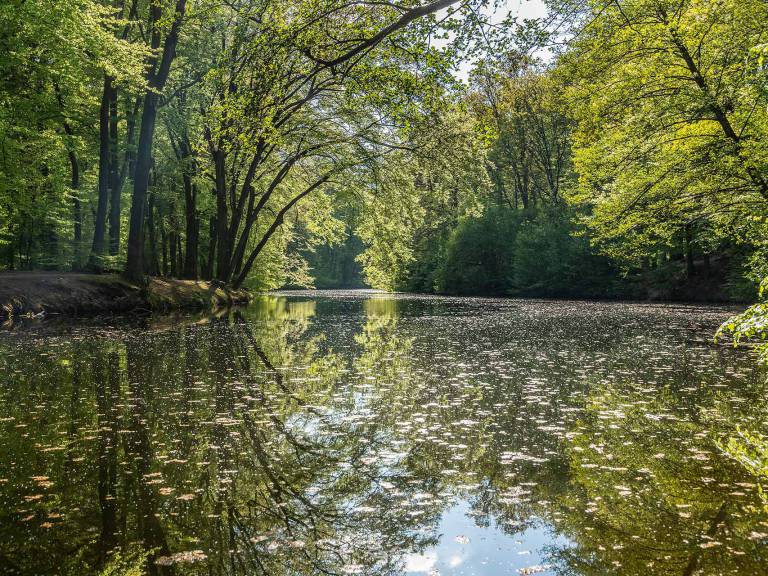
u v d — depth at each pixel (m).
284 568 3.26
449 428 6.29
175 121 24.09
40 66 17.61
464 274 51.56
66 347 12.61
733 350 12.90
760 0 13.91
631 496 4.29
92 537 3.65
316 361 11.21
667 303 33.41
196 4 20.83
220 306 27.56
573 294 43.50
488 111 10.55
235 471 4.90
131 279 23.14
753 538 3.55
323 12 9.40
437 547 3.50
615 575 3.11
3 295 19.58
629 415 6.84
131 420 6.54
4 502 4.20
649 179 17.78
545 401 7.65
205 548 3.50
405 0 9.54
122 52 18.20
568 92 18.28
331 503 4.24
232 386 8.59
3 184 18.22
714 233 19.02
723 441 5.72
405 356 12.02
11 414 6.79
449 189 24.86
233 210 29.25
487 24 8.95
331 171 25.67
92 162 27.84
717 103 14.82
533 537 3.63
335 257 91.31
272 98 10.73
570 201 20.83
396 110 10.85
